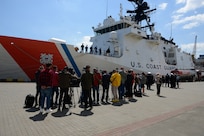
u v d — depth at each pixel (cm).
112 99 986
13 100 832
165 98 1136
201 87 2127
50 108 720
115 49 2047
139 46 2325
